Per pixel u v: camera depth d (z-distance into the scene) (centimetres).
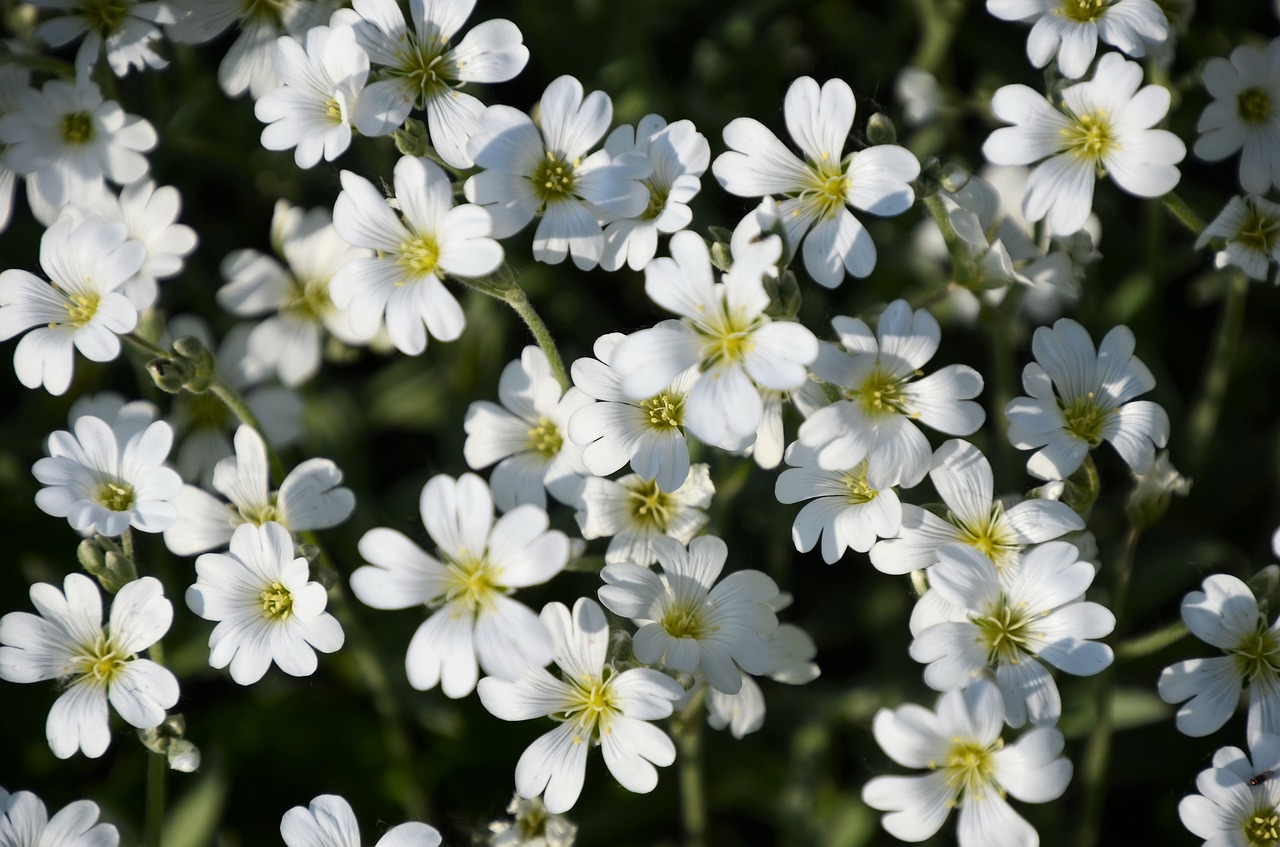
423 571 43
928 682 43
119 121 47
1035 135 45
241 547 44
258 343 49
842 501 44
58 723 44
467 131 45
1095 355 45
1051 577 44
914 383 44
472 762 48
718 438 43
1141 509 45
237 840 48
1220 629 44
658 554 44
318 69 45
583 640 44
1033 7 45
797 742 48
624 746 44
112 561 45
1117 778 48
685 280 43
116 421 47
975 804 43
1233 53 46
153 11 47
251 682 44
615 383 44
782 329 43
